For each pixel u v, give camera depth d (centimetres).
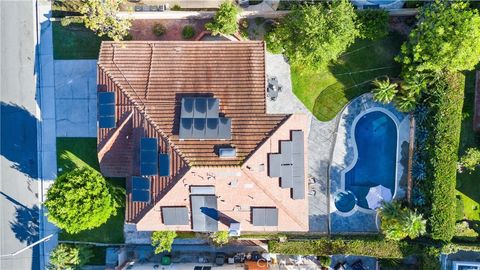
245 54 3788
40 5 4278
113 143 3803
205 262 4328
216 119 3588
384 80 4097
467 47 3541
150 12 4097
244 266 4188
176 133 3619
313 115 4253
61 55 4303
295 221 3678
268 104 4250
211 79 3741
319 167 4288
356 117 4241
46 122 4344
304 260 4328
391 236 3962
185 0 4203
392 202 4066
